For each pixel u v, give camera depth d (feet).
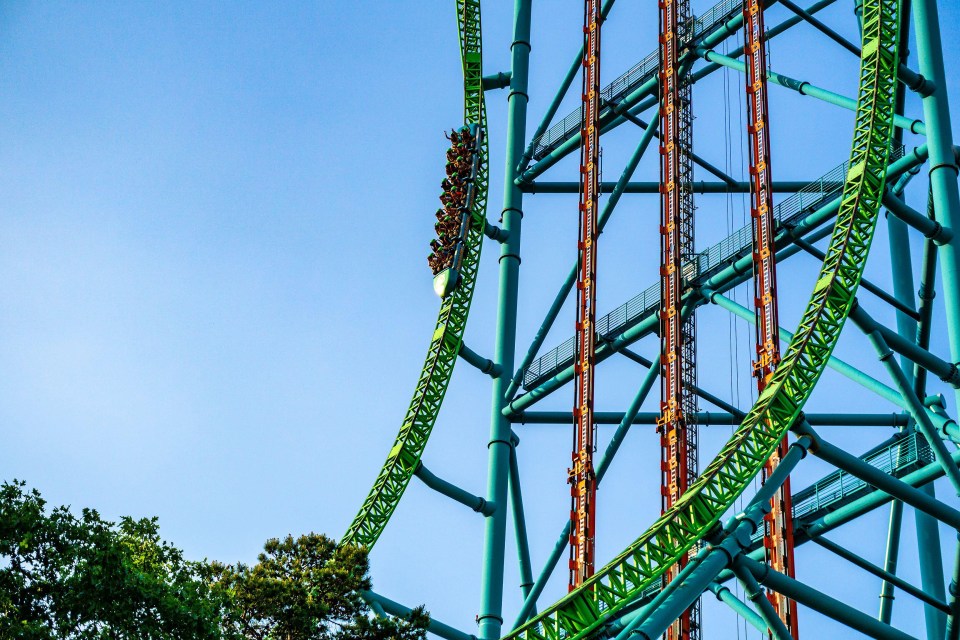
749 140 135.13
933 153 127.34
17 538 85.51
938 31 132.57
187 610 87.86
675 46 144.56
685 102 149.18
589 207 143.43
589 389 133.90
